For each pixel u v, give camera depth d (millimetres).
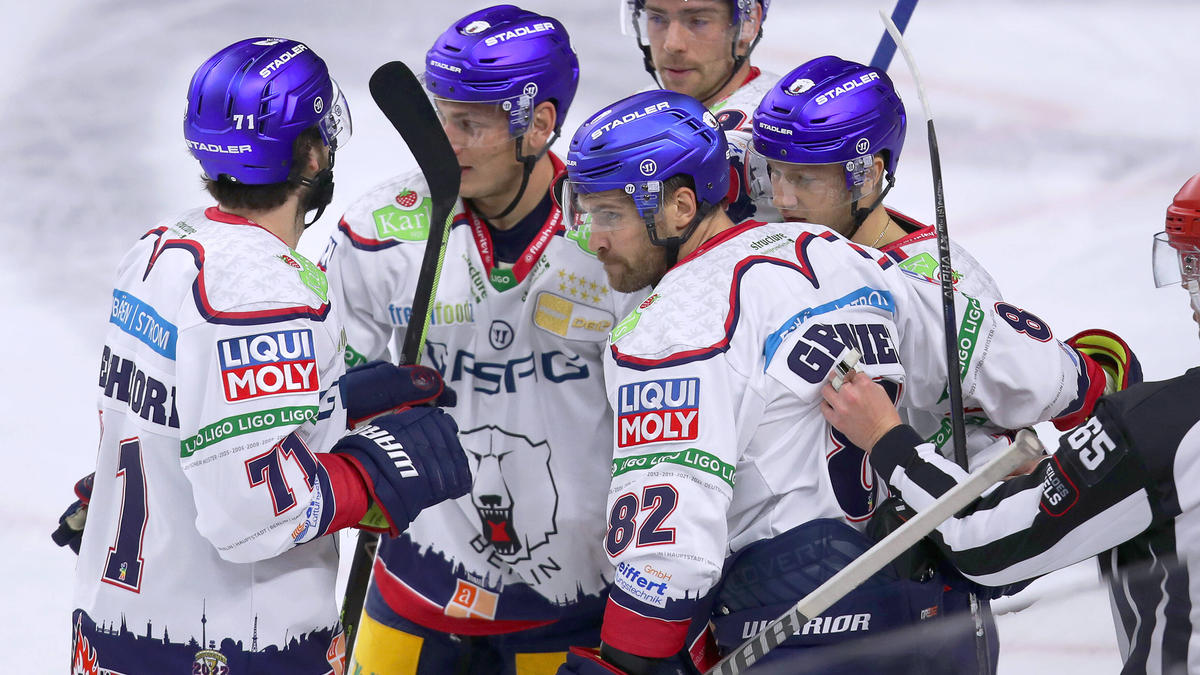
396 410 8844
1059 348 8750
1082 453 6672
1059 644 8445
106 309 16953
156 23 24969
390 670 10312
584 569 9633
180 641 7594
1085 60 23500
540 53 8688
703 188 7777
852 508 7816
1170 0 25641
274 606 7660
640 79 22547
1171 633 6703
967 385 8438
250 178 7543
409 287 9320
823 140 8641
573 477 9383
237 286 7164
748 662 7523
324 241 17953
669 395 7191
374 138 21266
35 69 23359
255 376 7086
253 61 7516
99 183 20094
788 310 7461
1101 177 19688
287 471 7238
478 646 10109
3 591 11797
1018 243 17859
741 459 7566
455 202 8703
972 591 7887
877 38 24359
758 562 7602
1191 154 20328
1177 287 16344
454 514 9688
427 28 24578
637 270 8055
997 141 20844
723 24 10844
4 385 15195
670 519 7062
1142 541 6781
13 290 17297
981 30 24625
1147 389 6598
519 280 9070
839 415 7527
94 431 14422
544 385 9258
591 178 7695
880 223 9312
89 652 7848
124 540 7695
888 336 7867
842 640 7473
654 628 7121
